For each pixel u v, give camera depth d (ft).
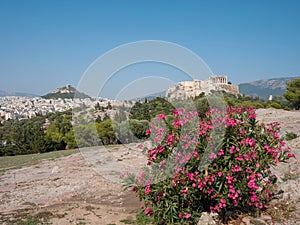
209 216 17.87
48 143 95.04
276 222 18.11
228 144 17.61
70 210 25.03
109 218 22.12
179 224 17.43
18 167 57.82
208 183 17.08
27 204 29.45
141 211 22.31
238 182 17.57
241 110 19.48
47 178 42.47
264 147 18.76
